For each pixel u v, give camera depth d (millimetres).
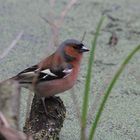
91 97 12055
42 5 17453
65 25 16172
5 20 16109
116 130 10742
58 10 16984
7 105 6586
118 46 15125
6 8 17031
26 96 11742
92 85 12617
